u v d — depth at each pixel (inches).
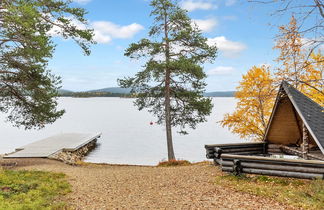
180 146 1594.5
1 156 892.6
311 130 400.5
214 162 544.4
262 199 325.4
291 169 382.0
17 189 370.3
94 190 400.8
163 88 953.5
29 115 714.8
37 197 340.5
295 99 435.8
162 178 478.0
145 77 925.8
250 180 411.8
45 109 684.1
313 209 284.5
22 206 291.6
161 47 927.7
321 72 576.1
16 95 674.2
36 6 596.1
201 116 954.1
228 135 2143.2
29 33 566.6
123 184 442.0
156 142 1733.5
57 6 643.5
